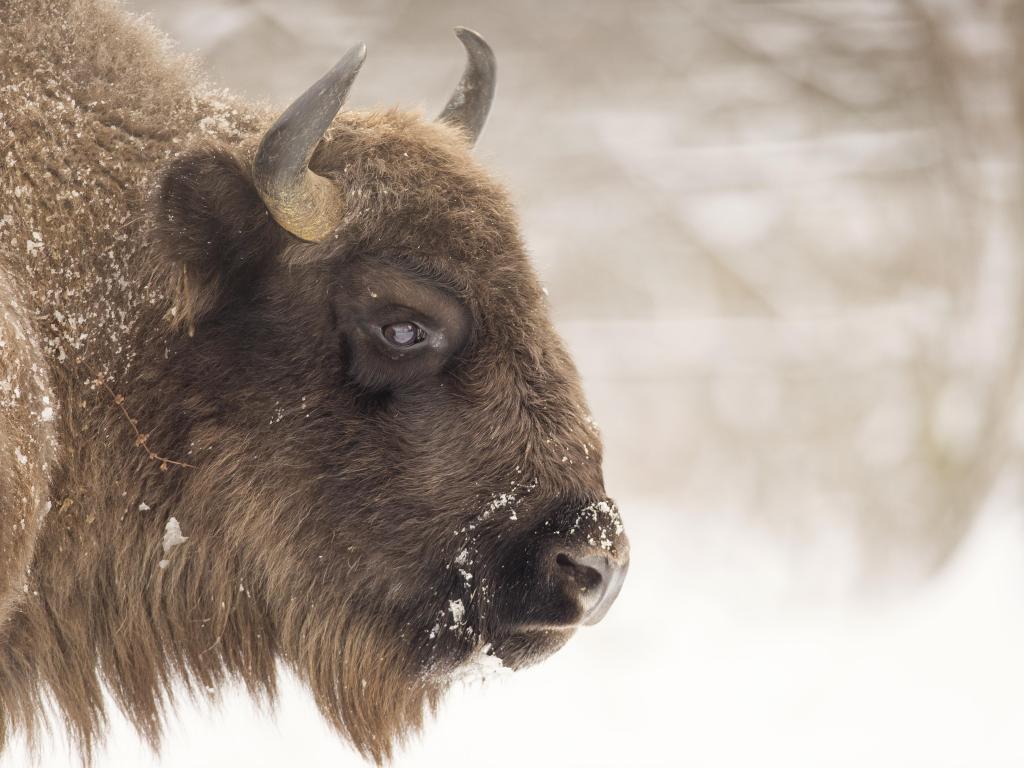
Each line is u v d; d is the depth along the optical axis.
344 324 16.91
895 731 30.89
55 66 17.72
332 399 17.06
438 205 16.92
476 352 16.88
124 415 17.23
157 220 16.36
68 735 18.08
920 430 60.22
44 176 17.12
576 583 16.64
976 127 70.00
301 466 17.16
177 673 18.98
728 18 82.75
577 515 16.75
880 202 76.81
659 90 82.88
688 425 71.12
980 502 56.41
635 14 83.06
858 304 75.25
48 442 16.17
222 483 17.34
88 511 17.27
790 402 69.88
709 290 77.56
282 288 16.97
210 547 17.66
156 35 19.58
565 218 79.25
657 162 80.00
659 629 42.66
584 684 35.34
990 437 57.41
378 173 16.98
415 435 16.94
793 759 28.67
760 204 78.56
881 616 44.69
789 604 47.81
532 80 82.38
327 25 76.00
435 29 79.44
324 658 17.70
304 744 27.86
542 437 16.88
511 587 16.77
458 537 16.88
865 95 80.06
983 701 33.03
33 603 17.14
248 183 16.62
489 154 20.19
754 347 72.06
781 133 81.56
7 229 16.77
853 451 64.44
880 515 58.22
